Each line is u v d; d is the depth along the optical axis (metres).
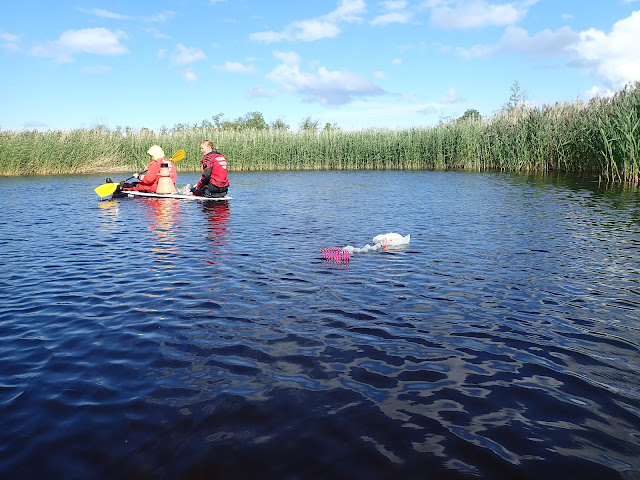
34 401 2.55
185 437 2.21
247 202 11.89
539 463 2.03
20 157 23.62
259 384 2.71
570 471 1.97
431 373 2.85
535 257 5.79
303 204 11.40
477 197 12.29
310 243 6.77
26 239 7.10
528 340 3.35
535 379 2.79
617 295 4.32
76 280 4.89
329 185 16.95
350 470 1.97
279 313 3.89
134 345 3.27
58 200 12.41
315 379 2.78
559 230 7.51
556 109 20.73
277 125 35.09
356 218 9.10
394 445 2.15
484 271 5.18
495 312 3.91
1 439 2.21
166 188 12.91
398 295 4.36
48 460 2.06
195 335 3.43
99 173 25.64
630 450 2.12
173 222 8.71
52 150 24.55
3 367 2.96
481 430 2.27
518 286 4.62
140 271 5.22
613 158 14.80
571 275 4.98
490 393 2.62
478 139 24.30
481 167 24.39
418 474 1.95
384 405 2.49
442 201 11.62
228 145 27.97
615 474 1.95
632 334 3.45
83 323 3.69
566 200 11.14
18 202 11.95
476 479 1.92
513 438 2.21
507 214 9.30
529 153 20.88
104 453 2.10
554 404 2.51
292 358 3.06
